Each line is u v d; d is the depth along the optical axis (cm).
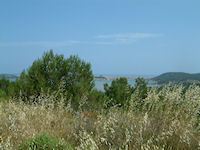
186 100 646
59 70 1095
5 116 679
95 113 911
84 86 1069
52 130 633
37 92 1016
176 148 468
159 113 648
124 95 927
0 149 400
